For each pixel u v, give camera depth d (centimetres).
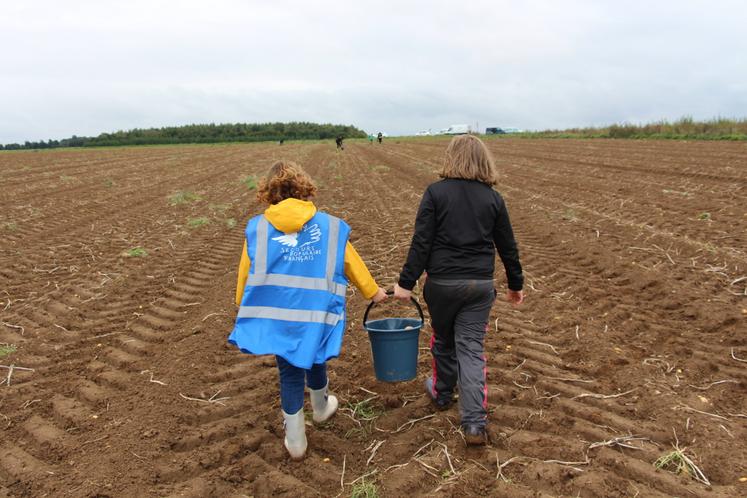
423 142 6019
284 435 353
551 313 540
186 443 344
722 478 290
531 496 281
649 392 379
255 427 363
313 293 304
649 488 285
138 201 1462
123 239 961
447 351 358
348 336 507
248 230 318
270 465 323
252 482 308
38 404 395
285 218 309
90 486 301
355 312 563
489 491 289
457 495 286
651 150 2327
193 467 319
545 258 745
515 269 340
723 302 529
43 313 583
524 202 1227
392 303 582
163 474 313
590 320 516
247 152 4688
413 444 336
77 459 328
